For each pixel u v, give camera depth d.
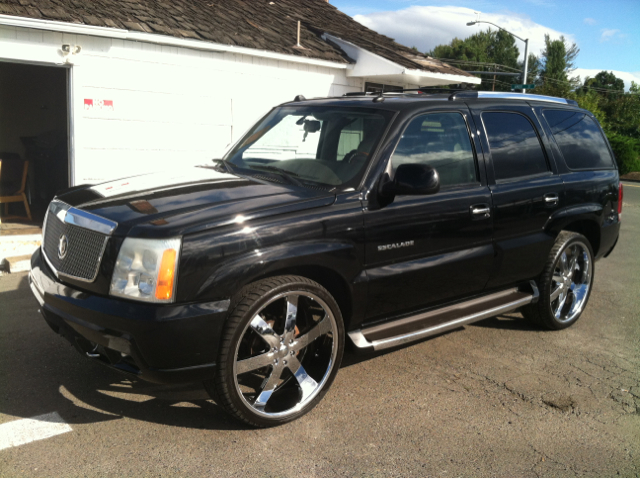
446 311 4.11
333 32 11.16
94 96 7.78
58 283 3.19
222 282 2.91
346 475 2.82
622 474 2.95
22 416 3.23
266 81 9.76
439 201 3.83
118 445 2.99
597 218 5.11
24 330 4.49
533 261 4.57
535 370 4.20
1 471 2.71
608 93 64.62
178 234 2.83
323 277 3.48
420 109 3.91
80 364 3.94
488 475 2.88
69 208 3.31
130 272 2.85
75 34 7.43
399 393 3.73
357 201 3.45
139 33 7.70
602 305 5.93
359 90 11.48
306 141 4.05
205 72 8.90
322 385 3.40
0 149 10.56
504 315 5.48
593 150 5.24
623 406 3.69
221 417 3.33
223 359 2.95
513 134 4.49
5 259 6.16
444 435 3.24
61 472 2.73
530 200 4.43
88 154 7.88
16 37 6.95
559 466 2.99
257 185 3.54
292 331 3.23
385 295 3.64
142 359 2.83
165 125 8.59
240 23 9.92
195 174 3.88
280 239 3.10
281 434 3.17
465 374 4.07
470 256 4.05
